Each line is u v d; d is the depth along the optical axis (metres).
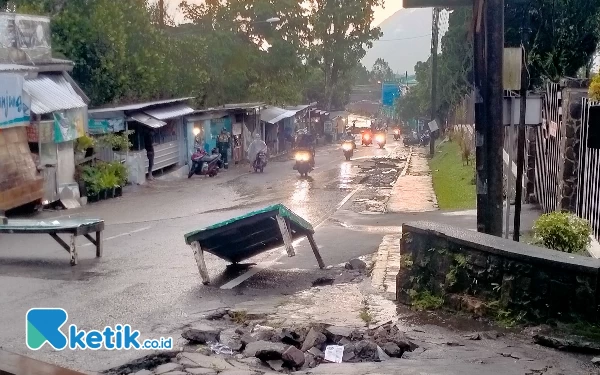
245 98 44.28
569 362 5.51
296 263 10.72
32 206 18.38
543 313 6.33
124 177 22.70
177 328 7.05
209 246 9.84
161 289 9.00
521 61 8.38
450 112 52.34
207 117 34.09
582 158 10.46
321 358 5.89
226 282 9.42
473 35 8.60
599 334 5.96
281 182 26.22
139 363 5.91
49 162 19.31
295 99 50.25
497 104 8.20
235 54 41.75
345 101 78.31
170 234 14.09
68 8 26.94
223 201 20.59
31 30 20.34
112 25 27.62
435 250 7.29
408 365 5.46
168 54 32.25
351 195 21.38
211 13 41.56
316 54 60.62
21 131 17.78
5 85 16.30
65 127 19.80
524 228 11.95
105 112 24.56
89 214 17.95
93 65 26.88
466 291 6.99
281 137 50.22
